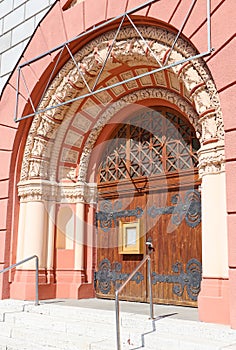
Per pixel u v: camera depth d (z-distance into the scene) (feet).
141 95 28.45
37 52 29.89
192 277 25.39
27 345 19.84
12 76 31.32
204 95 21.72
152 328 19.03
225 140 19.60
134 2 24.75
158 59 24.00
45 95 29.35
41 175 29.66
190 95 22.52
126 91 29.25
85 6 27.43
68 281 29.60
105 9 26.20
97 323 20.74
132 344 17.81
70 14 28.22
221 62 20.26
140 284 27.86
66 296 29.27
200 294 20.34
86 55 27.68
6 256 29.01
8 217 29.53
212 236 20.49
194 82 22.03
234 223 18.66
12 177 30.14
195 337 17.43
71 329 20.38
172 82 26.16
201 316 19.92
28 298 27.61
